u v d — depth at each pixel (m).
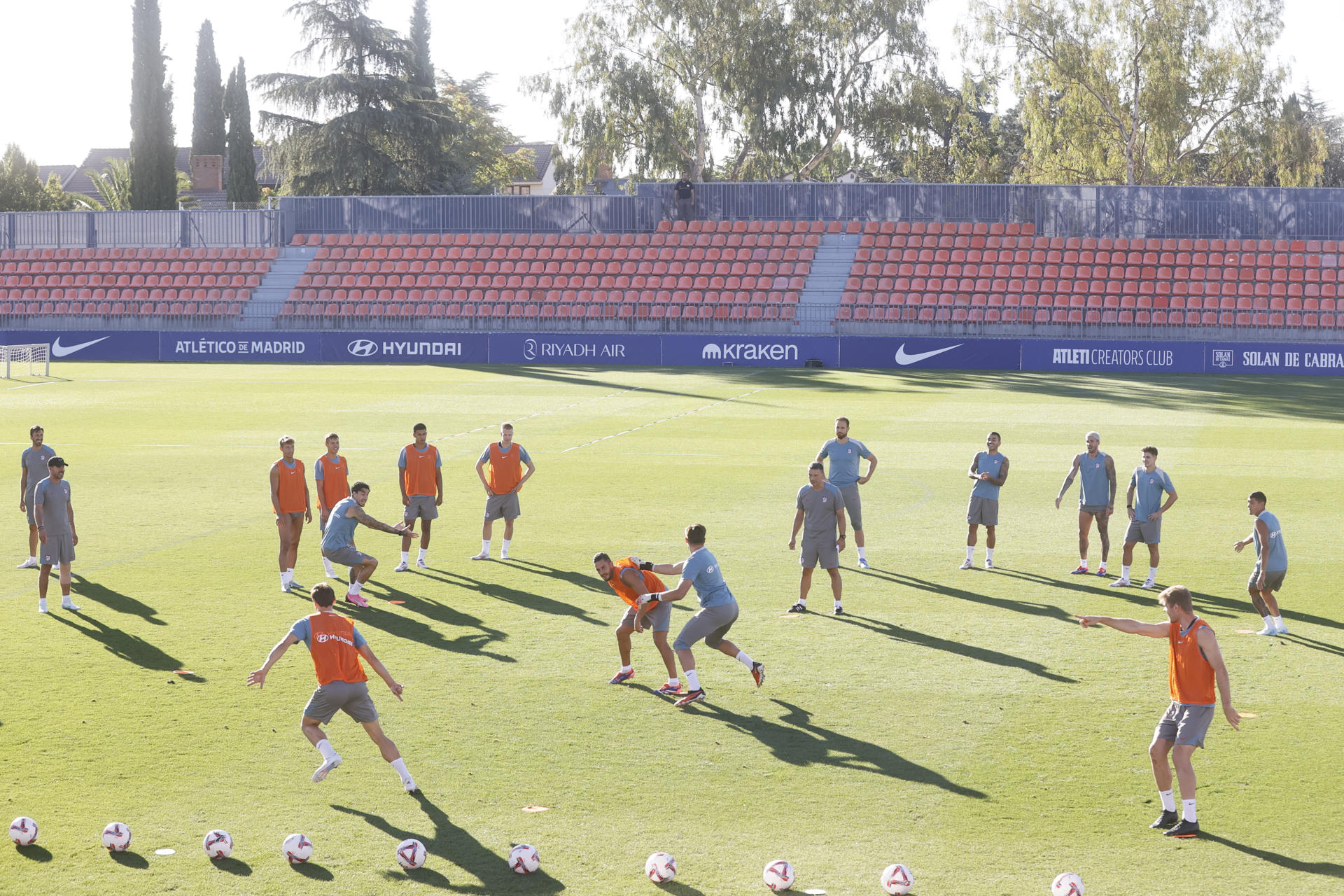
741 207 58.28
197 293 56.94
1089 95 63.84
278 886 7.80
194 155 91.88
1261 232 53.88
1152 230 54.75
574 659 12.73
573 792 9.34
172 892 7.72
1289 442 28.17
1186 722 8.55
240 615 14.33
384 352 51.31
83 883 7.83
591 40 68.62
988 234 55.47
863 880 7.88
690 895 7.67
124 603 14.82
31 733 10.52
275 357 51.84
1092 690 11.64
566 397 37.97
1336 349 45.16
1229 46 62.47
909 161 73.25
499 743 10.35
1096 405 35.47
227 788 9.41
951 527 19.28
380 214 60.19
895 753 10.09
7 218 61.53
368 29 72.81
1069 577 16.16
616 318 51.72
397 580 16.12
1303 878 7.88
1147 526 15.39
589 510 20.59
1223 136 63.69
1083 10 63.59
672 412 34.06
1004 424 31.34
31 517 16.58
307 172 71.81
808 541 14.28
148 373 46.03
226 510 20.75
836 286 53.62
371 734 9.39
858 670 12.28
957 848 8.36
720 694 11.60
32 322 54.44
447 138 74.81
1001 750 10.12
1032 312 50.72
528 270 56.28
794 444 27.95
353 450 27.33
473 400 37.03
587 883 7.86
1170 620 8.73
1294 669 12.14
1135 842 8.43
